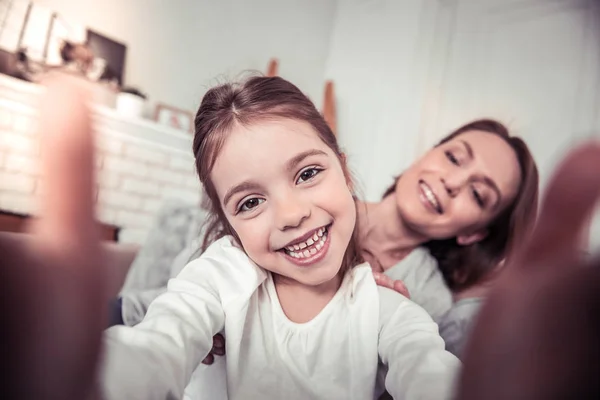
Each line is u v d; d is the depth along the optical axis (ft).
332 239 1.79
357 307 1.96
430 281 2.93
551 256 0.60
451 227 3.10
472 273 2.94
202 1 4.09
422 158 3.46
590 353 0.55
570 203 0.59
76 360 0.76
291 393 1.82
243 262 1.90
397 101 4.06
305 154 1.76
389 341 1.79
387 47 4.24
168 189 3.64
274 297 1.98
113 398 0.98
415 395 1.33
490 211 3.10
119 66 3.73
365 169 3.97
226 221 2.07
